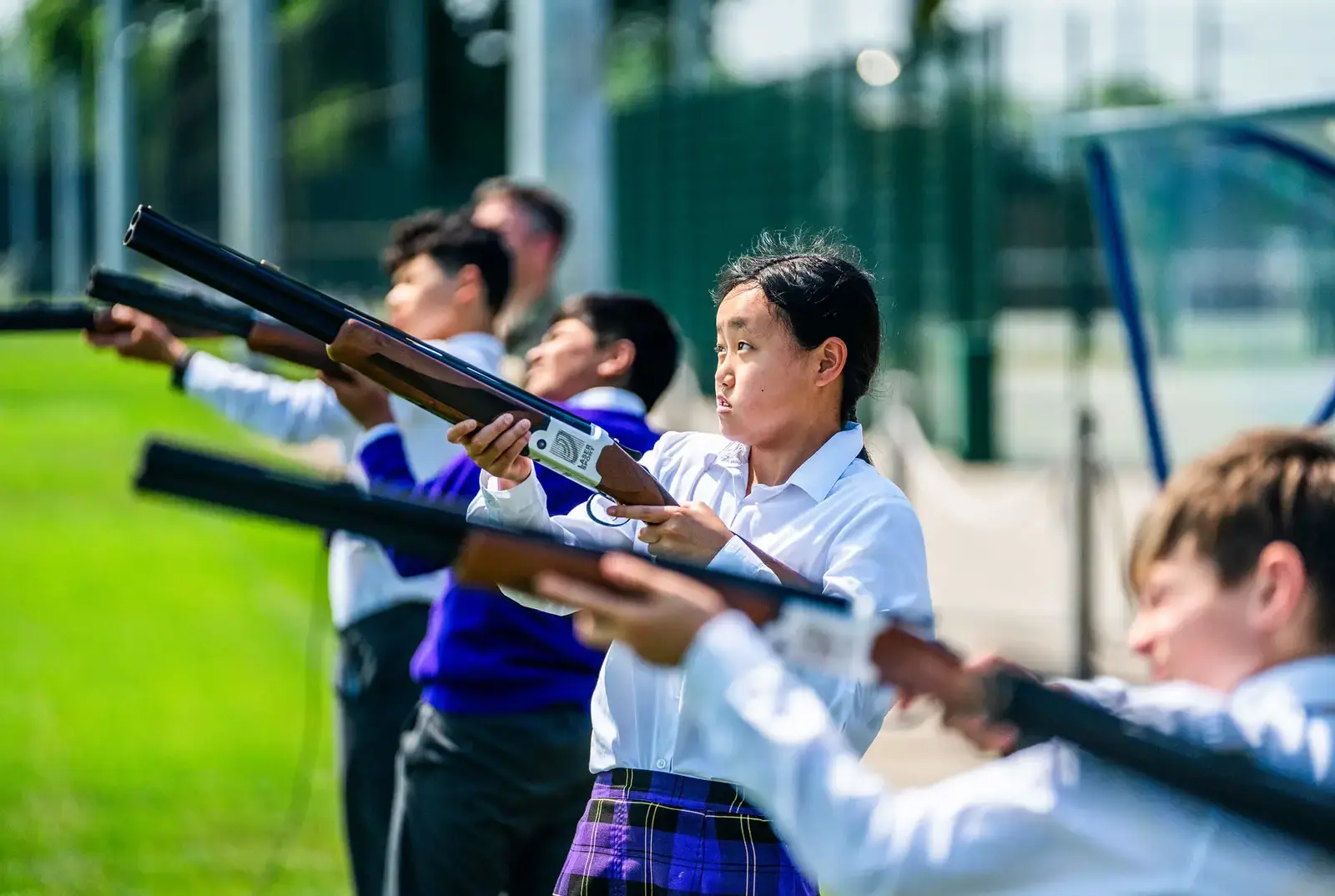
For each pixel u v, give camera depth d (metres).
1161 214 37.03
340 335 6.77
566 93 20.89
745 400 6.71
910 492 26.22
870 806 4.13
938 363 36.72
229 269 6.78
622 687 6.75
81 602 23.83
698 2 44.16
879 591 6.42
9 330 10.00
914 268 36.75
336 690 10.28
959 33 35.56
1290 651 4.25
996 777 4.21
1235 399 37.25
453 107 67.31
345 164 70.50
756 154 40.81
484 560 4.18
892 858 4.09
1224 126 13.81
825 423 6.80
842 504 6.62
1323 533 4.22
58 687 18.59
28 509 33.00
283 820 14.02
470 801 8.49
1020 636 20.62
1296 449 4.36
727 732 4.17
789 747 4.12
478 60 67.31
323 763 15.77
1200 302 37.44
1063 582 24.31
